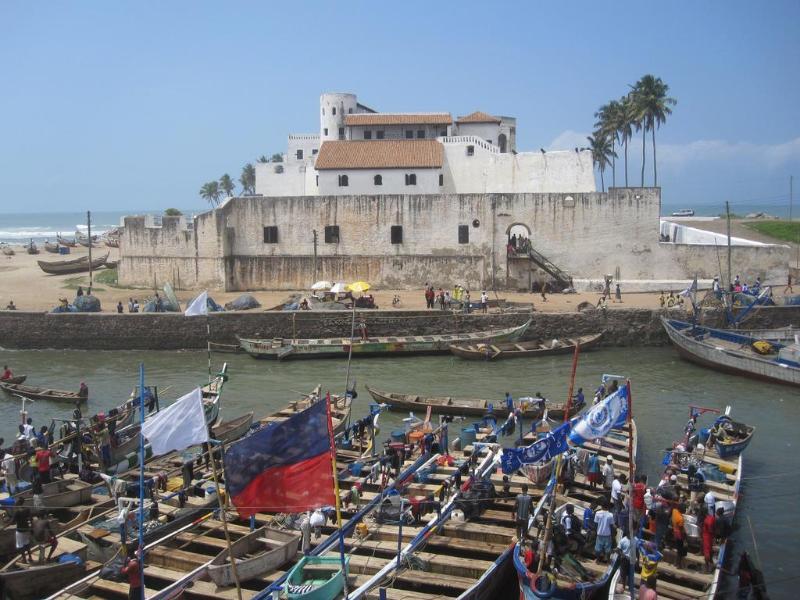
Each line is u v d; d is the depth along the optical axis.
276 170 74.31
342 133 82.12
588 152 65.25
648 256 58.28
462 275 59.94
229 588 19.17
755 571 19.30
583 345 48.62
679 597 18.58
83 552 20.98
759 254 56.75
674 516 20.31
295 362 47.19
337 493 16.91
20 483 25.00
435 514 23.08
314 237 60.69
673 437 32.19
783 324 50.19
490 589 19.61
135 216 63.88
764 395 38.97
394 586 19.56
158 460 28.52
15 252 102.62
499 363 45.97
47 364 47.94
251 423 33.25
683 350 45.78
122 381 43.31
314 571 19.44
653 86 77.94
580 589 18.14
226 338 51.47
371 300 52.97
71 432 29.03
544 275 59.31
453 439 32.12
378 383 41.75
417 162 65.12
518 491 24.72
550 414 33.97
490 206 59.03
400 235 60.28
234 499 16.45
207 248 61.03
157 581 20.06
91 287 62.81
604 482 24.64
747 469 28.95
